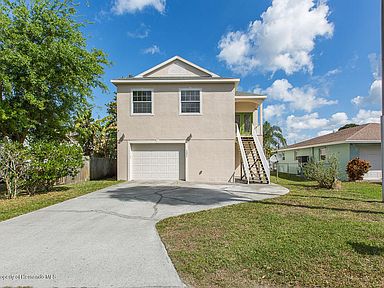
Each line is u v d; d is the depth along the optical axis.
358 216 5.95
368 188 11.44
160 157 14.48
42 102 10.99
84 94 12.40
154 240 4.47
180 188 11.14
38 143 9.91
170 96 14.44
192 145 14.32
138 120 14.41
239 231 4.84
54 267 3.43
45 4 11.70
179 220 5.73
